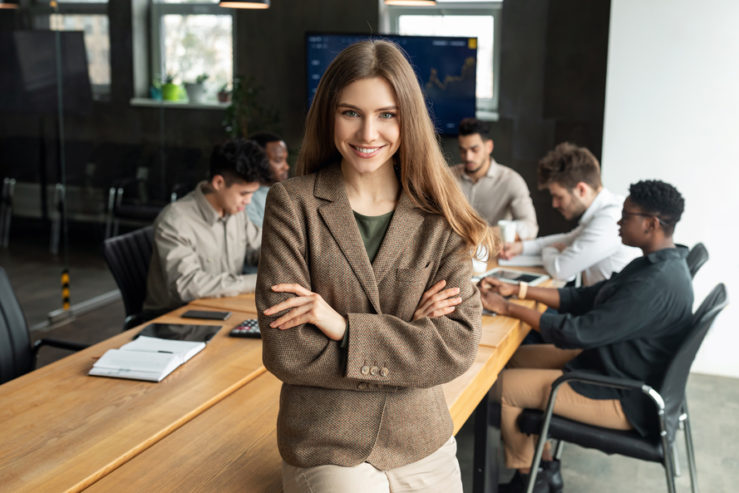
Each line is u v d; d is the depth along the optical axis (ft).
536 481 8.13
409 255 4.09
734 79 12.01
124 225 16.63
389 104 3.84
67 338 13.97
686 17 12.12
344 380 3.91
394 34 17.76
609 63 12.67
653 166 12.70
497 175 13.30
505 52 17.44
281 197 4.01
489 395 7.18
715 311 6.84
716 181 12.37
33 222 14.01
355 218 4.09
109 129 15.85
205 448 4.93
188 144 18.57
